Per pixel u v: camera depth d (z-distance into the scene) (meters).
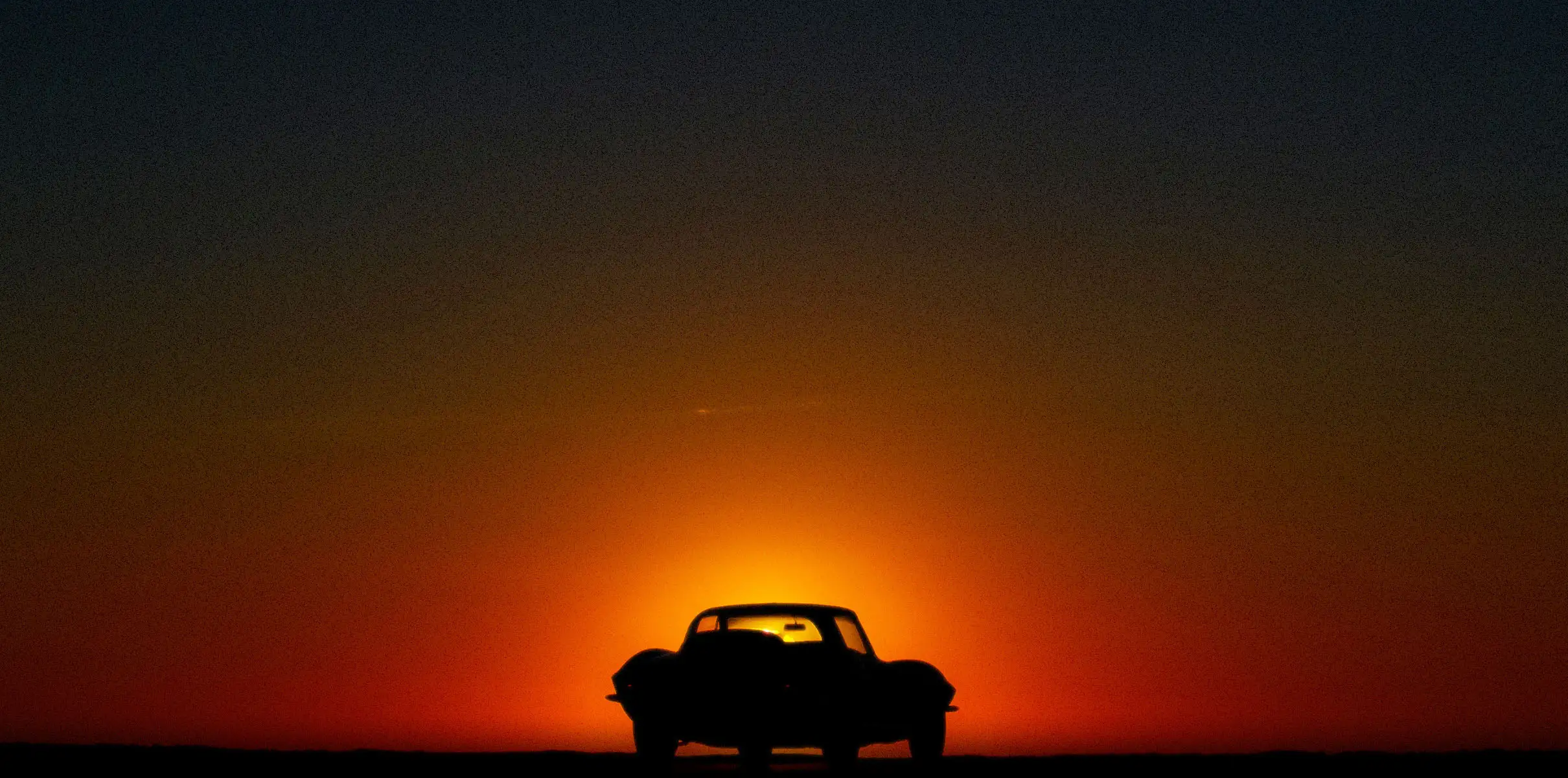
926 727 15.66
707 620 15.24
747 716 13.62
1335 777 14.02
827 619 15.02
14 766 14.16
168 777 12.96
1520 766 15.43
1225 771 14.75
